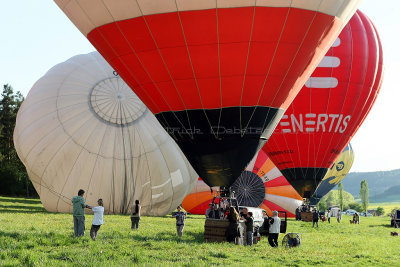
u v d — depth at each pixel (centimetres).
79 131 2538
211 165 1489
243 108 1435
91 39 1505
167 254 1073
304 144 2536
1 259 895
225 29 1329
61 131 2528
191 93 1421
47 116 2550
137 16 1348
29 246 1080
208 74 1388
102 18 1403
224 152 1470
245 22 1326
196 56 1364
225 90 1408
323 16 1409
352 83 2486
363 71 2502
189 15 1315
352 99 2502
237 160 1480
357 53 2503
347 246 1627
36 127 2542
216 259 1048
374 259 1276
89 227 1689
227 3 1302
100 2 1376
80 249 1065
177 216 1546
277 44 1370
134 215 1691
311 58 1477
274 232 1413
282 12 1335
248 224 1420
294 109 2497
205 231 1412
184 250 1155
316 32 1422
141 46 1390
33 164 2534
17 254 949
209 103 1427
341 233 2403
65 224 1717
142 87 1490
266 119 1473
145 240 1338
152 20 1338
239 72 1387
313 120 2498
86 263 883
